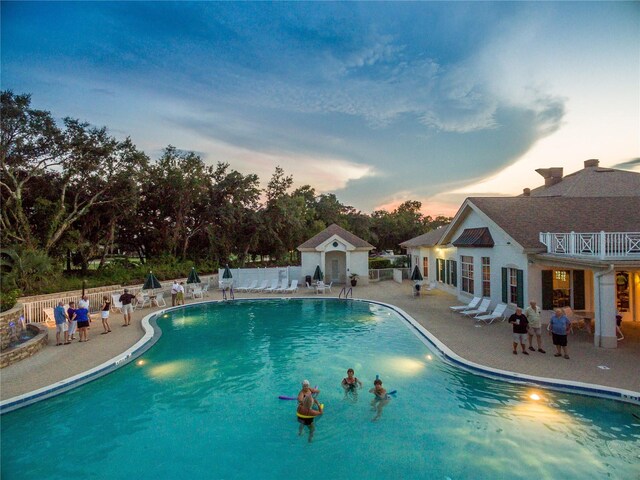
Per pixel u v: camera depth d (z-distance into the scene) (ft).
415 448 26.55
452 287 92.43
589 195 78.54
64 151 94.53
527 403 32.09
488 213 63.72
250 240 149.59
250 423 30.94
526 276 54.29
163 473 24.52
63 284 88.22
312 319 69.51
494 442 26.84
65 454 26.73
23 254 80.02
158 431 29.81
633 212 60.85
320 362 45.32
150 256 136.05
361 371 41.75
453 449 26.25
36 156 92.43
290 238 163.84
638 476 22.63
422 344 51.26
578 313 52.24
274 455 26.32
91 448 27.48
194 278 93.45
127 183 105.81
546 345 45.57
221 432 29.58
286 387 38.19
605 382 33.40
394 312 72.49
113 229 112.98
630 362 38.45
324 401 34.50
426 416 31.07
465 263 79.36
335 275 119.65
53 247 98.73
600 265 41.98
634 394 30.73
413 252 128.36
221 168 144.15
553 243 51.60
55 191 99.09
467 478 23.11
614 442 26.16
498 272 62.75
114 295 77.71
